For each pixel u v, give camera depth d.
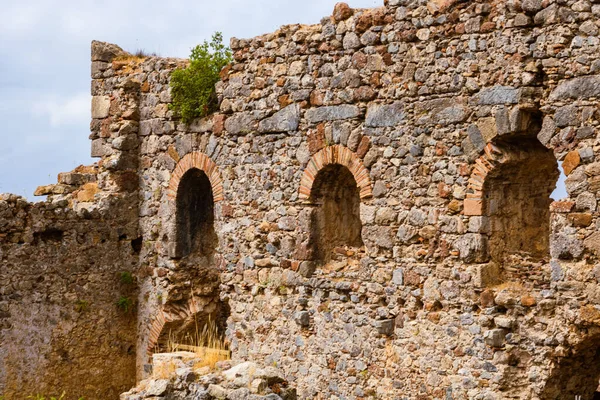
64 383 23.91
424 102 18.42
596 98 16.14
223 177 22.45
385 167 19.06
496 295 17.38
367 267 19.38
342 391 19.77
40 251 23.67
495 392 17.31
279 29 21.08
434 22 18.20
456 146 17.97
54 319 23.83
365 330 19.38
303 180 20.69
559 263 16.50
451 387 17.91
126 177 24.69
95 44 25.28
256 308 21.72
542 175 18.00
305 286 20.62
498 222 17.83
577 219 16.28
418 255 18.55
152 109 24.27
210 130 22.80
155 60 24.20
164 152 23.97
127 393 15.80
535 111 17.11
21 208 23.41
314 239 20.69
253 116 21.70
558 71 16.55
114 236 24.59
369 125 19.34
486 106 17.50
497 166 17.47
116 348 24.69
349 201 21.09
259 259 21.66
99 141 25.28
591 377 17.48
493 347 17.36
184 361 16.20
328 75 20.11
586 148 16.23
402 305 18.81
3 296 23.14
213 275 23.59
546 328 16.83
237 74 22.08
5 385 23.08
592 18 16.20
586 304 16.19
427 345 18.33
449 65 18.02
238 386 14.95
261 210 21.62
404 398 18.66
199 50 23.16
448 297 18.02
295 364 20.78
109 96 25.08
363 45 19.42
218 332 23.70
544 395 16.94
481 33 17.56
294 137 20.86
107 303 24.53
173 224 23.75
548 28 16.67
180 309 23.88
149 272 24.44
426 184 18.42
